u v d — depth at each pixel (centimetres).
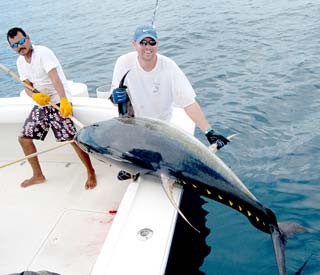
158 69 290
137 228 225
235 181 232
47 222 319
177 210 217
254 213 233
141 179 262
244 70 690
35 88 344
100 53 927
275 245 225
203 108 554
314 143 436
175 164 230
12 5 1884
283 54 750
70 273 266
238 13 1156
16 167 403
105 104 365
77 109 358
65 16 1448
